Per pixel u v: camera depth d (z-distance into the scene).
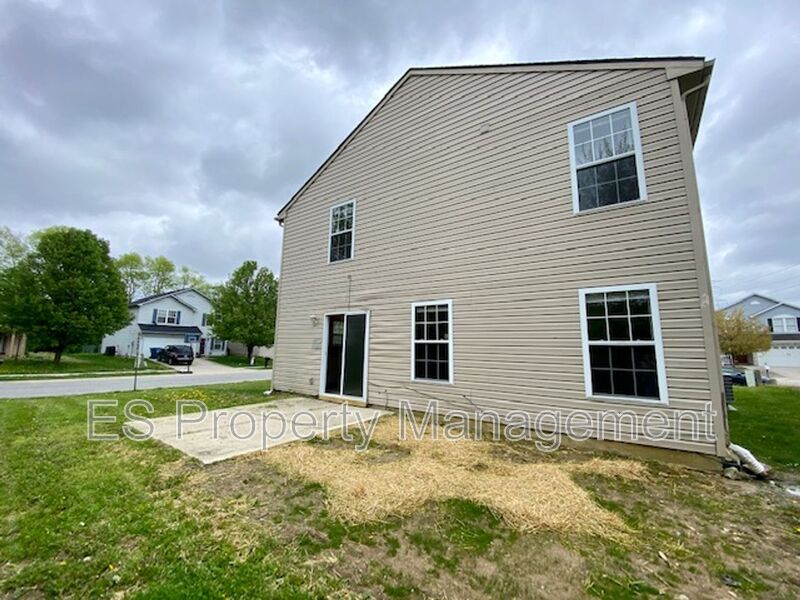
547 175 5.69
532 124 5.94
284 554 2.35
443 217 6.86
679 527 2.76
